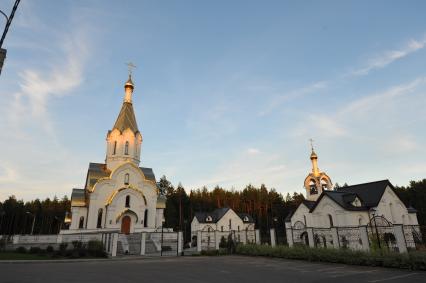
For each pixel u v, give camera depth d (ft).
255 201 273.95
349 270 53.01
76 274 47.01
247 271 52.75
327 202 116.47
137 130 162.09
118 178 143.74
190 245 156.35
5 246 97.14
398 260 53.78
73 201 139.33
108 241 94.38
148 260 75.66
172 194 270.05
